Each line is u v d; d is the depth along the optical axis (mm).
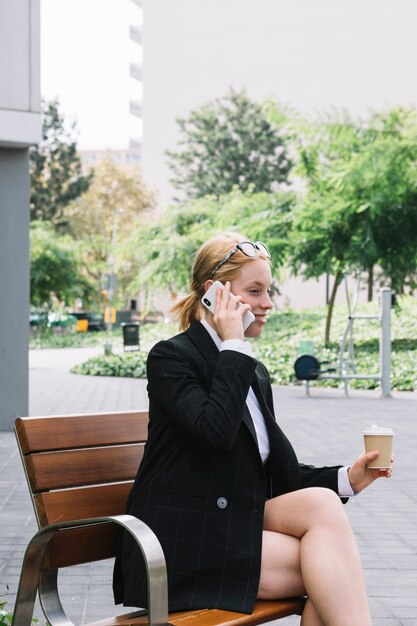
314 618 2912
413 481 8789
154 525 2994
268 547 3000
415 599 5012
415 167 28250
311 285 54531
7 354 12461
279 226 29422
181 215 35062
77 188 69625
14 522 6906
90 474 3217
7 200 12422
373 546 6289
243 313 3146
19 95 12109
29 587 3021
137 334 32312
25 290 12500
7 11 12023
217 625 2715
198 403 3002
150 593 2680
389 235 28688
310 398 17766
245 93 53219
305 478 3328
